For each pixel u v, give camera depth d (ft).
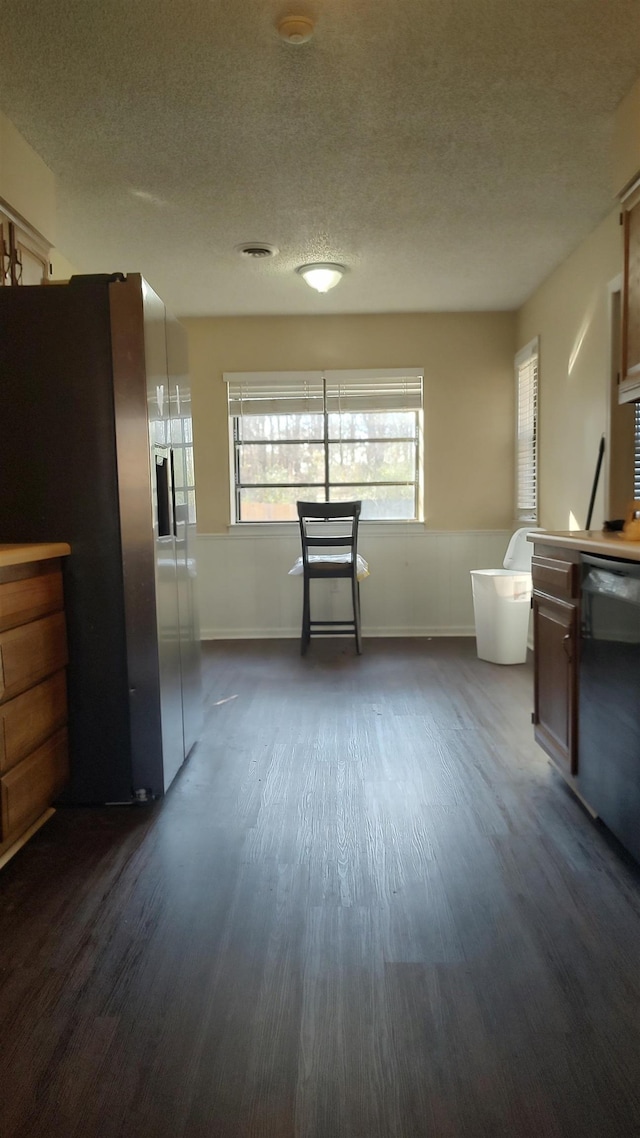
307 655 15.01
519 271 13.57
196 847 6.61
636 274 8.05
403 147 8.90
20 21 6.46
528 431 15.61
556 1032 4.18
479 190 10.12
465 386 16.55
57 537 7.36
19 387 7.30
